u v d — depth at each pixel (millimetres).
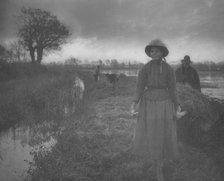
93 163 5602
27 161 6047
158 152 4559
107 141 6855
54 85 20438
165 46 4625
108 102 13086
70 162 5684
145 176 5004
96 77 29203
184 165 5375
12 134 8445
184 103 6641
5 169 5766
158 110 4547
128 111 10555
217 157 5734
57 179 5059
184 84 8680
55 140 7559
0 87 19047
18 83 22250
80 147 6387
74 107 12039
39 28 53500
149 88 4688
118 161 5664
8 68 29766
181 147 6102
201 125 6574
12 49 36688
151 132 4574
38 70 34938
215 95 18375
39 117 10258
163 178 4766
